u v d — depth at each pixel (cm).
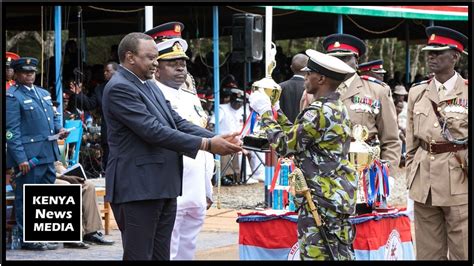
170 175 726
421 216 895
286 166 916
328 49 910
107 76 1614
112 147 724
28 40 3084
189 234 865
